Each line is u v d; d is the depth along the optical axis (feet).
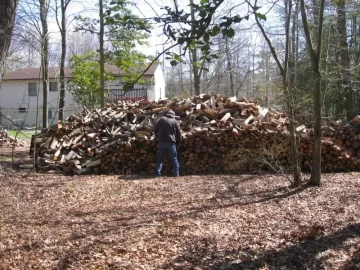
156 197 26.91
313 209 22.58
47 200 26.08
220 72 97.25
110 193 28.27
